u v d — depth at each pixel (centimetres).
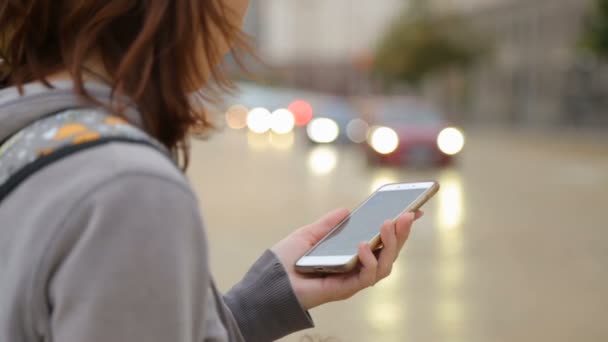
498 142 3788
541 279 969
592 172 2342
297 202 1673
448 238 1234
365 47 9631
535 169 2447
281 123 4319
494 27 6119
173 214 141
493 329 762
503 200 1720
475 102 6250
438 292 898
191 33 162
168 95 161
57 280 139
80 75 153
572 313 820
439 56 6075
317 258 201
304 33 10531
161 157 147
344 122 3484
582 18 4697
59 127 149
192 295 146
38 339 144
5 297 143
